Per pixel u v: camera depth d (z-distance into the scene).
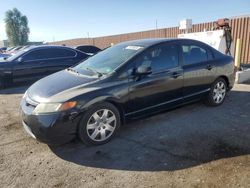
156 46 4.61
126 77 4.16
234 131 4.33
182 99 4.97
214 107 5.65
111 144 4.04
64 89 3.85
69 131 3.68
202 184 2.95
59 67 9.39
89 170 3.35
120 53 4.64
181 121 4.87
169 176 3.14
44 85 4.17
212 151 3.67
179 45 4.93
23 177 3.23
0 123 5.13
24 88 8.68
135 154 3.71
